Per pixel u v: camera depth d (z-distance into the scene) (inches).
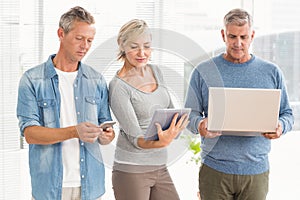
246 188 102.3
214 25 149.5
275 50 151.1
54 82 89.4
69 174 89.0
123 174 88.8
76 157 89.4
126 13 144.3
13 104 140.4
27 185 142.6
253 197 102.3
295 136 152.2
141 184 89.1
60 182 88.5
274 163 151.9
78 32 87.0
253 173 101.7
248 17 100.3
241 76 102.5
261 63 103.8
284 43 151.6
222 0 149.6
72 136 83.7
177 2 147.4
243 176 101.4
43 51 140.7
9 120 140.3
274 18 150.8
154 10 146.3
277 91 92.9
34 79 89.5
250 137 101.2
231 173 101.3
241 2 150.0
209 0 149.1
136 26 66.8
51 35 141.0
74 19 87.3
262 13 150.3
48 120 88.7
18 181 141.8
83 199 89.6
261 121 94.3
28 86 89.0
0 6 136.9
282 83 104.3
